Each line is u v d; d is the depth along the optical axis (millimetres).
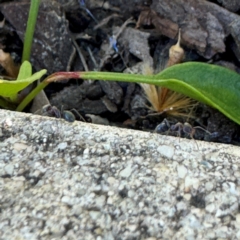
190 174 131
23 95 175
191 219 123
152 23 190
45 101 177
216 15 181
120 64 188
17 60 188
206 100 153
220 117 174
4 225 118
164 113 176
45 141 135
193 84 162
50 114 155
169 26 185
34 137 136
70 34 188
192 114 175
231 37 182
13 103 175
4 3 186
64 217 121
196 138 172
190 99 173
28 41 173
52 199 124
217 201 127
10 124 138
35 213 121
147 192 127
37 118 140
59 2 193
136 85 181
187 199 126
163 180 129
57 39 183
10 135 136
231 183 130
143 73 180
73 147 134
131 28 192
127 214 122
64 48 184
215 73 163
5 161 130
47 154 133
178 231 121
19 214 121
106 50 189
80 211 122
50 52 182
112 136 138
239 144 173
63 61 184
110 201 124
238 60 184
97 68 187
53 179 128
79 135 137
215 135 170
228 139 174
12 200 123
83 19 195
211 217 124
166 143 137
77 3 195
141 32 190
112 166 131
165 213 123
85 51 190
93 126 140
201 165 133
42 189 126
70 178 128
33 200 123
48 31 182
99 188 126
